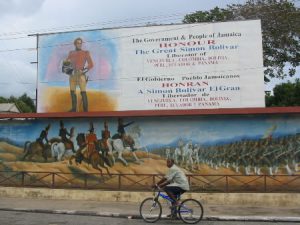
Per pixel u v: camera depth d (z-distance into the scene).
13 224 12.06
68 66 21.47
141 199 16.75
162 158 18.11
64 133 19.23
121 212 14.17
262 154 17.41
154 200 12.76
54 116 18.72
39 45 21.92
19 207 15.42
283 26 30.41
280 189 17.09
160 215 12.66
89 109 20.94
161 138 18.22
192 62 20.06
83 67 21.23
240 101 19.58
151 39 20.53
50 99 21.52
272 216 13.46
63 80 21.45
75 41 21.50
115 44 20.95
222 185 17.44
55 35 21.78
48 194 17.78
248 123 17.66
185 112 17.48
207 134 17.88
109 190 17.50
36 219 13.09
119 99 20.67
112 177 18.41
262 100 19.42
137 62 20.59
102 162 18.66
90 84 21.06
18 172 19.44
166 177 12.63
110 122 18.78
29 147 19.53
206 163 17.75
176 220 12.97
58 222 12.51
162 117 18.30
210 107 19.73
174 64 20.20
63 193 17.62
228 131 17.75
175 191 12.52
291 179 17.09
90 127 18.97
